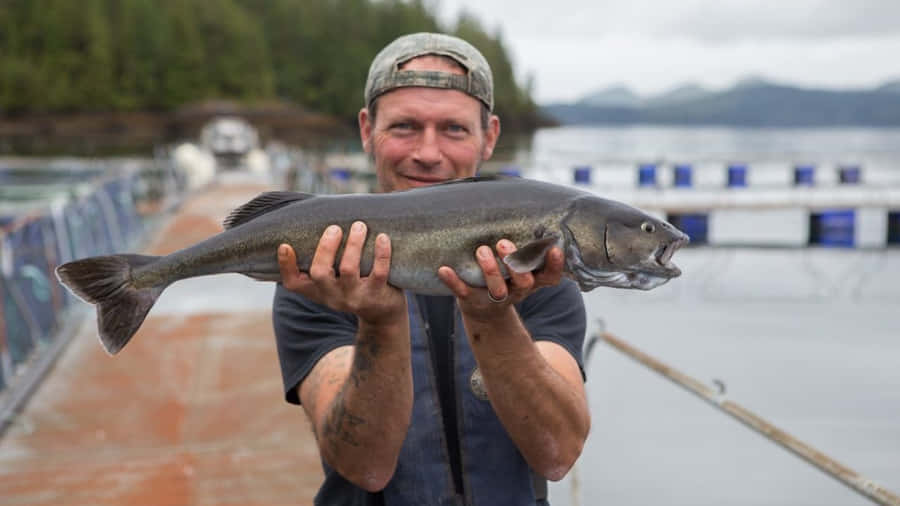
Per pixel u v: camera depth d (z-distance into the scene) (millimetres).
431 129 2576
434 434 2432
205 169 29453
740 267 15633
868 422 6711
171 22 103688
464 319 2246
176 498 5246
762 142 108188
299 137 89688
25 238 8484
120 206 15359
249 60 107438
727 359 8914
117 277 2426
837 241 18203
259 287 11484
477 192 2295
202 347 8648
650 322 10938
